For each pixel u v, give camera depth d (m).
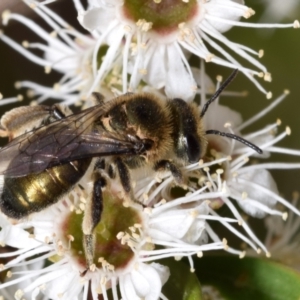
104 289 0.06
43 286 0.06
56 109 0.06
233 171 0.06
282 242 0.06
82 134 0.06
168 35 0.06
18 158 0.06
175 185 0.06
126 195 0.06
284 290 0.06
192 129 0.06
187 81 0.06
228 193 0.06
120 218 0.06
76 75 0.06
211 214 0.06
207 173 0.06
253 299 0.06
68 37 0.07
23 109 0.06
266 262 0.06
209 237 0.06
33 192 0.06
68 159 0.06
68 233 0.06
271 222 0.06
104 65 0.06
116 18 0.06
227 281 0.06
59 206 0.06
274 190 0.06
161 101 0.06
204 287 0.06
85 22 0.06
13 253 0.06
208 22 0.06
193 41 0.06
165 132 0.06
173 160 0.06
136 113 0.06
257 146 0.06
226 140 0.06
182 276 0.06
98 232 0.06
